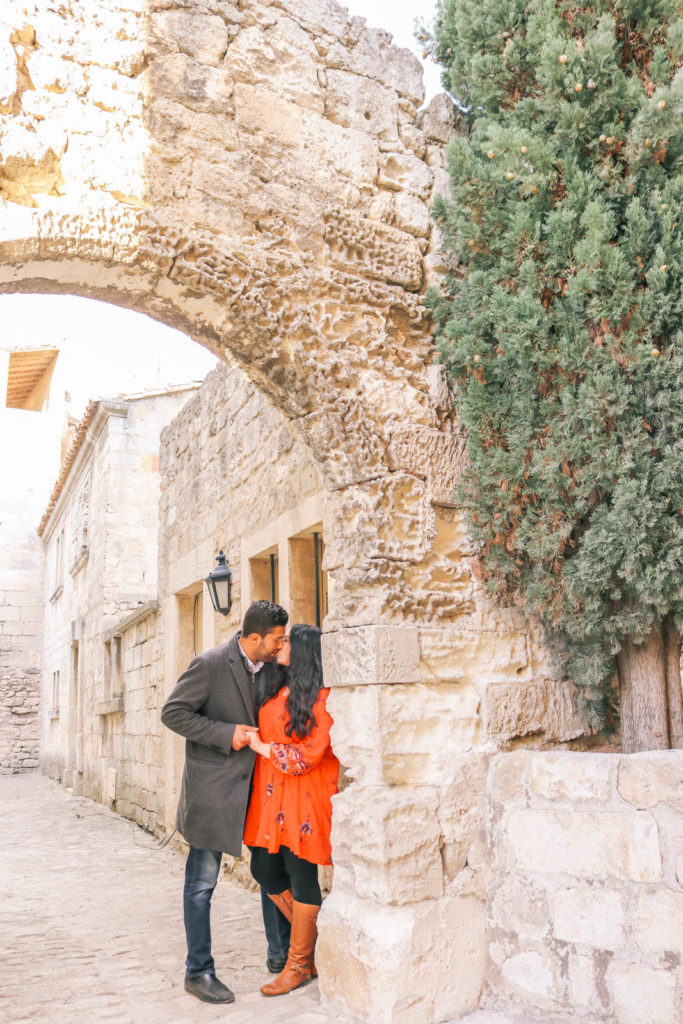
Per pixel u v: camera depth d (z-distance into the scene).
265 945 4.37
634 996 2.85
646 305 3.26
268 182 3.62
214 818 3.55
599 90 3.41
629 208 3.30
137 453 13.73
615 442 3.29
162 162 3.35
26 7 3.17
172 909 5.41
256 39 3.69
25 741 21.50
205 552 7.42
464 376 3.78
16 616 22.11
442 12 4.09
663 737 3.47
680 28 3.40
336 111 3.87
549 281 3.50
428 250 3.99
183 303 3.56
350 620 3.45
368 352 3.71
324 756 3.60
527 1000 3.15
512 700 3.62
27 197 3.11
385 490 3.53
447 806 3.33
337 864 3.35
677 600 3.33
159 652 9.04
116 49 3.34
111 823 10.22
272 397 3.78
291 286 3.56
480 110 4.03
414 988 3.04
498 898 3.32
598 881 3.00
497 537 3.66
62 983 3.83
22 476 22.66
